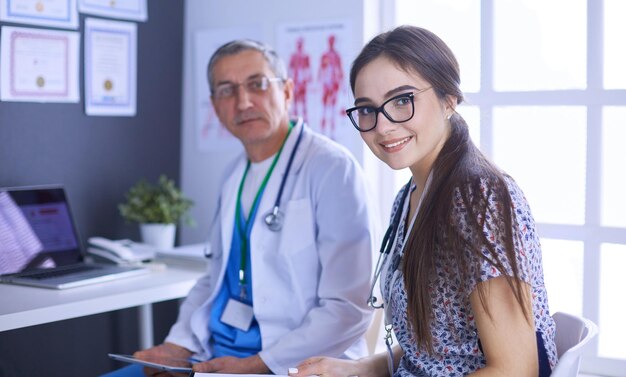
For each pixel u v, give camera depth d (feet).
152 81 10.81
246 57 7.61
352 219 6.98
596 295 8.85
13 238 8.52
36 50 9.34
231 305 7.42
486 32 9.25
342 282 6.91
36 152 9.45
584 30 8.80
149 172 10.85
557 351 5.32
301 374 5.41
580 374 8.95
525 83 9.16
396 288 5.17
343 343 6.82
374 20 9.96
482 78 9.30
